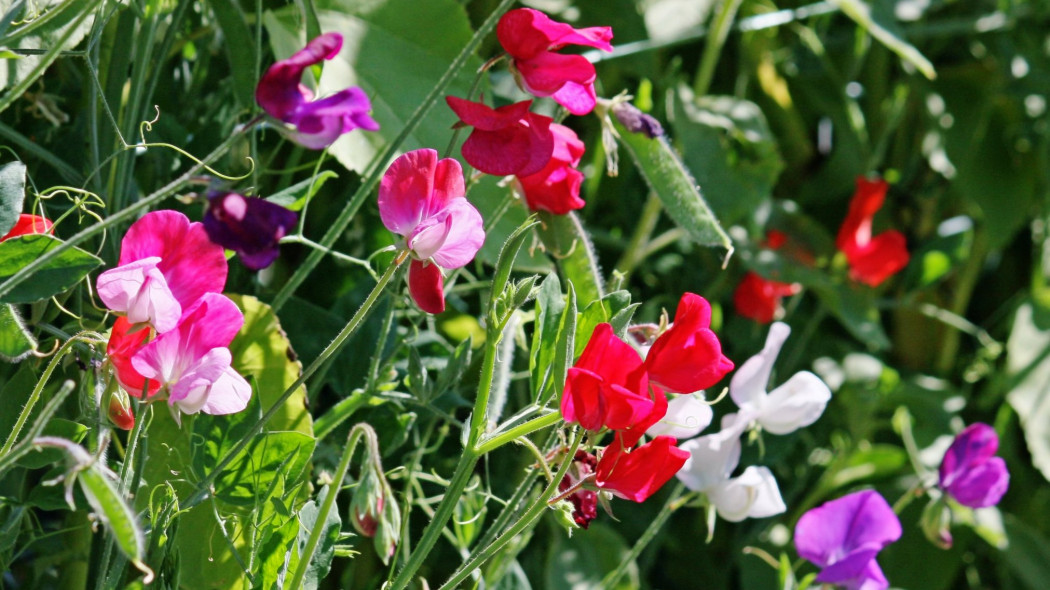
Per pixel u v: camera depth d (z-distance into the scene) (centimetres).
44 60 118
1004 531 190
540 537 162
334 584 146
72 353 126
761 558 177
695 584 182
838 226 215
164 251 120
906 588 189
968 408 213
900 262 183
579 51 173
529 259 137
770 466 184
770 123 210
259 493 125
